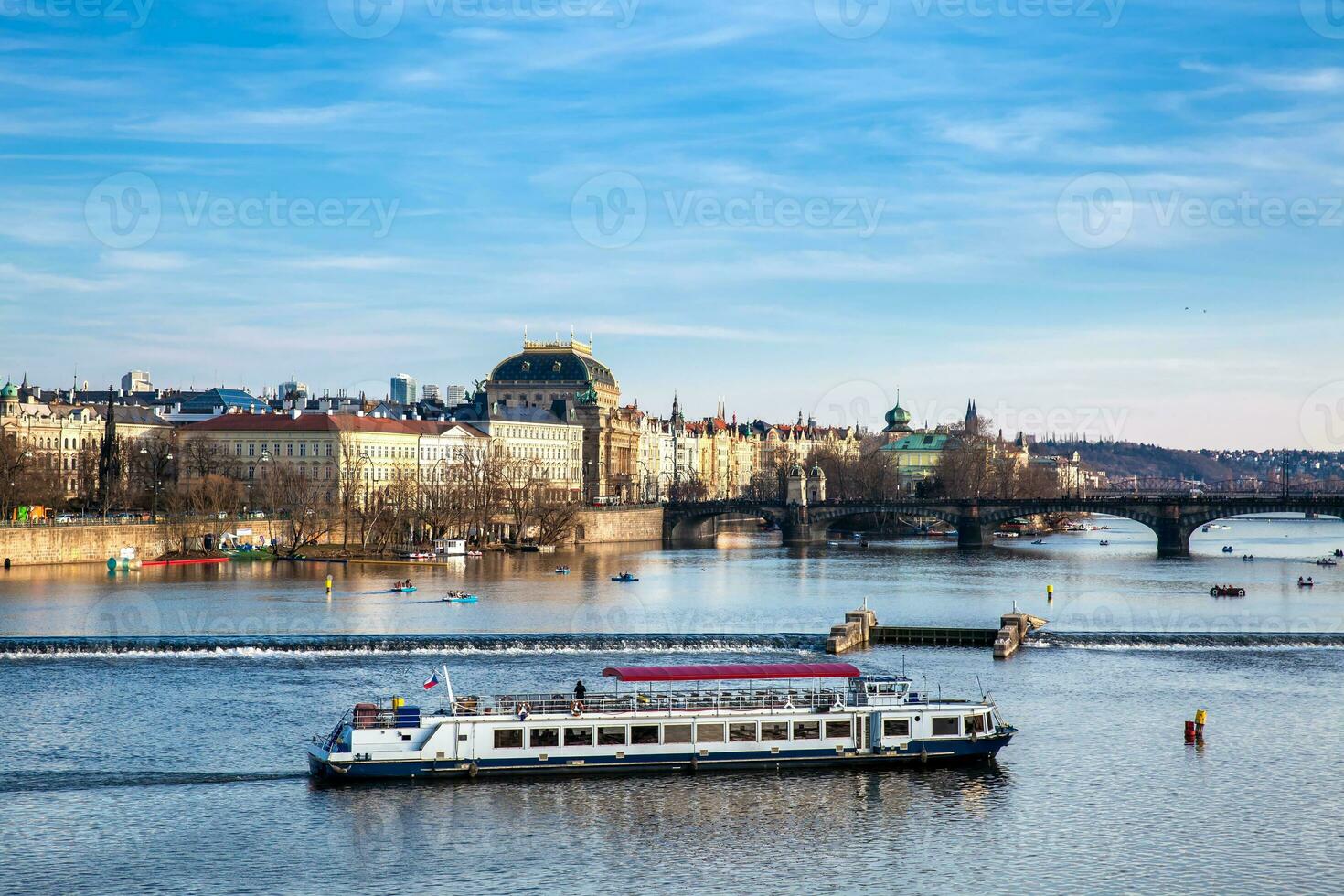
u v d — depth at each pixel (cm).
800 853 12638
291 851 12588
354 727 14650
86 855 12475
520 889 11850
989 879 12081
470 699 15375
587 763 14738
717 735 14912
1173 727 16888
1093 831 13200
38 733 16162
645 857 12531
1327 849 12744
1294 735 16538
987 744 15262
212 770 14812
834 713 15088
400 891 11769
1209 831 13188
